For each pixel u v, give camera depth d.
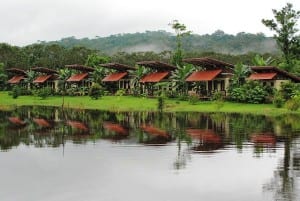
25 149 23.31
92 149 23.27
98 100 71.12
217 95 62.09
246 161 19.84
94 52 133.62
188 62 71.00
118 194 14.79
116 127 34.53
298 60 79.00
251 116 45.38
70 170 18.11
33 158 20.69
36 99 80.06
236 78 66.00
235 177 16.89
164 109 56.22
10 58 124.94
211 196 14.55
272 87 61.22
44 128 34.00
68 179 16.66
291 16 78.50
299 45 79.06
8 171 17.98
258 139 27.02
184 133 30.31
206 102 62.56
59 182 16.23
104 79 85.88
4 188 15.45
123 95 77.00
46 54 134.00
